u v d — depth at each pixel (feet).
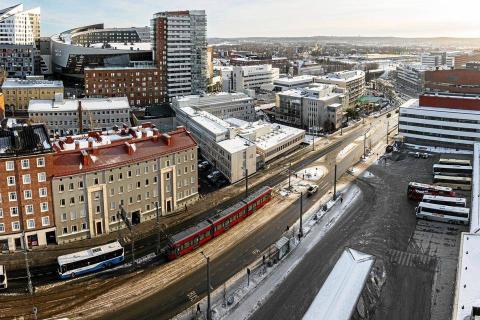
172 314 288.10
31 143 362.53
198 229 369.71
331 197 472.44
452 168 535.19
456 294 225.56
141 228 402.52
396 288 309.42
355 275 271.90
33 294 308.40
